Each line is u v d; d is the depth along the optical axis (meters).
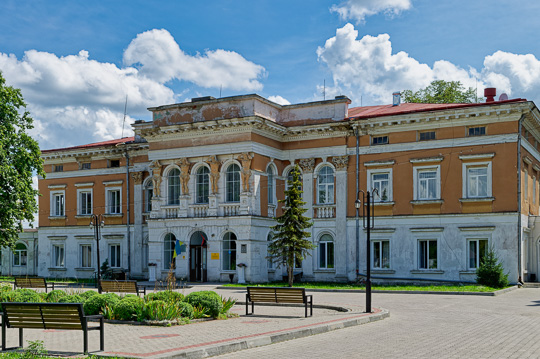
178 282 37.50
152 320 16.47
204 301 18.22
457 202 34.34
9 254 51.84
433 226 34.97
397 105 42.34
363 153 37.50
